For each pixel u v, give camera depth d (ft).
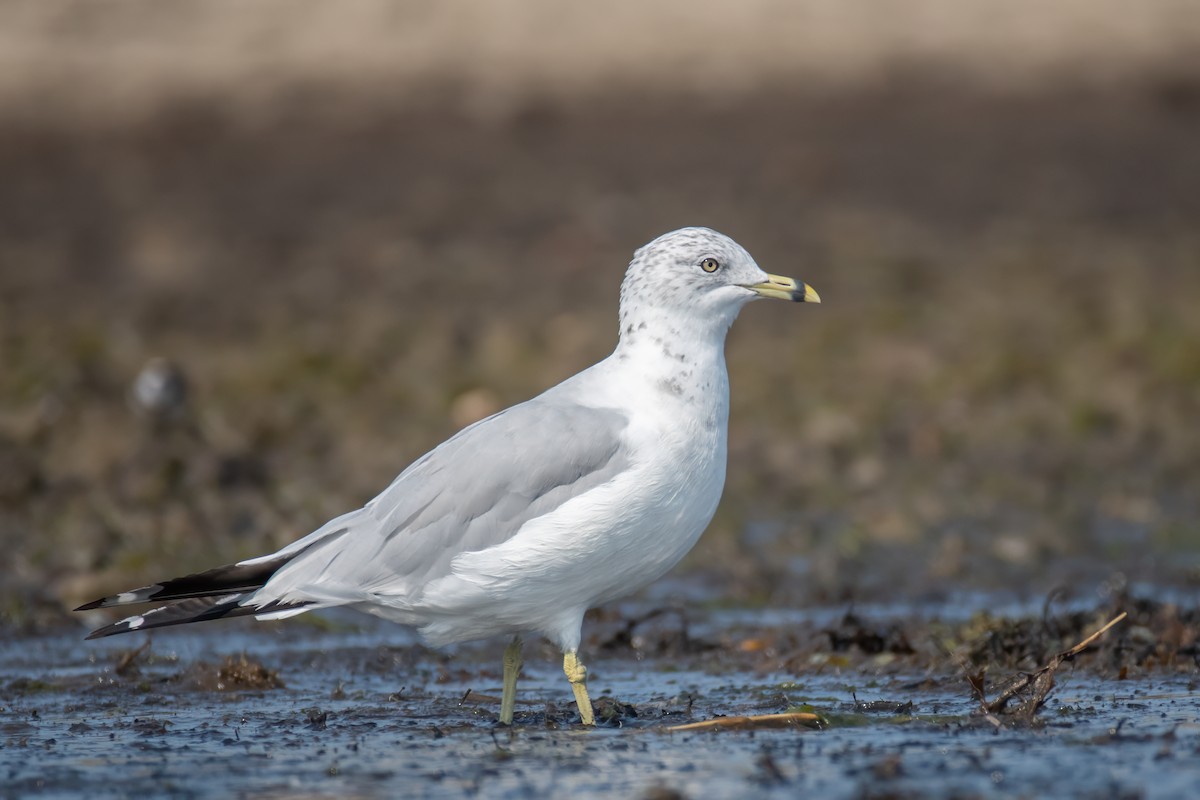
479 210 98.63
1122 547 43.75
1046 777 21.93
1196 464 51.96
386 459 53.06
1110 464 52.34
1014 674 29.30
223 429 55.36
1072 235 90.53
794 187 101.81
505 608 25.93
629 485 25.54
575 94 123.03
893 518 46.75
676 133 114.62
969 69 124.67
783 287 26.91
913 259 85.51
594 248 89.20
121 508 46.37
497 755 24.13
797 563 42.91
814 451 54.19
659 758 23.71
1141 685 28.55
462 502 25.80
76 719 27.50
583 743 24.95
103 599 26.32
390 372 65.26
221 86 124.06
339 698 29.35
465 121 118.01
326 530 26.71
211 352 68.74
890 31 131.03
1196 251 86.17
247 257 89.45
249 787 22.30
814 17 133.69
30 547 43.04
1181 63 123.85
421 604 26.09
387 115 119.65
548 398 26.94
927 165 106.52
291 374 64.34
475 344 70.13
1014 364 63.77
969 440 55.42
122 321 74.54
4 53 127.44
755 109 119.44
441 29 132.98
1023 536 44.60
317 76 125.80
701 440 26.35
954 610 37.27
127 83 123.24
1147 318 70.64
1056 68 124.26
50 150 112.68
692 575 41.65
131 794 22.07
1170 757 23.03
